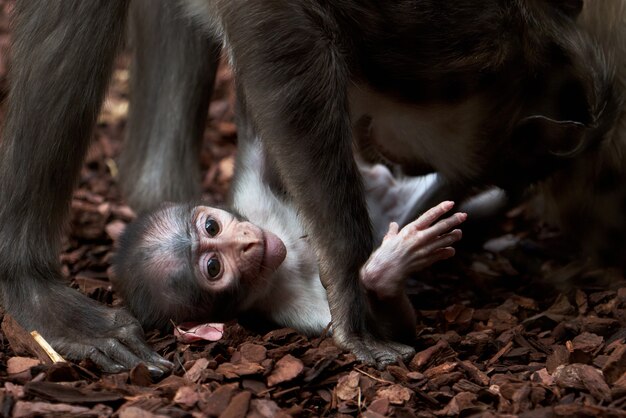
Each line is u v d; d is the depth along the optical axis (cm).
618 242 695
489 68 555
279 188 640
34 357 498
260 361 495
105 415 434
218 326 542
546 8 579
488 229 731
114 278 603
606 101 605
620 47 616
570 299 628
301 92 498
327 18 510
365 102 568
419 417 449
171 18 692
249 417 438
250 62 502
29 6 539
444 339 538
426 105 566
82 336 514
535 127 592
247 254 583
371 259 511
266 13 498
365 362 493
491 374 502
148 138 718
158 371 487
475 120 586
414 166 642
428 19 526
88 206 809
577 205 702
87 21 529
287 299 599
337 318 509
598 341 527
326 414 460
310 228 508
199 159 728
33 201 534
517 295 651
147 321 580
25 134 532
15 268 532
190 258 583
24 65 535
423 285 668
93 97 538
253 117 518
